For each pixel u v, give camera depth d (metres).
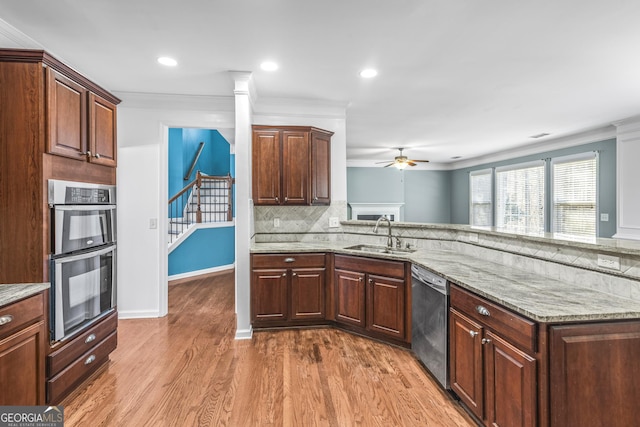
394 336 2.93
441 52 2.75
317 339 3.15
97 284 2.41
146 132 3.79
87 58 2.83
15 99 1.93
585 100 4.03
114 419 1.96
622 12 2.18
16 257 1.93
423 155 8.57
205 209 7.33
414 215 9.90
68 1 2.03
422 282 2.56
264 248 3.38
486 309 1.77
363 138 6.42
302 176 3.72
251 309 3.33
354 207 9.39
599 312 1.45
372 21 2.28
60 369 2.04
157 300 3.79
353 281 3.22
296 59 2.86
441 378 2.26
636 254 1.56
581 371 1.42
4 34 2.36
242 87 3.17
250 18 2.23
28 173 1.94
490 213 8.45
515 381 1.55
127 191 3.75
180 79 3.30
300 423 1.93
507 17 2.23
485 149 7.66
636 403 1.46
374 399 2.17
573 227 6.15
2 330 1.62
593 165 5.76
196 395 2.21
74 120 2.18
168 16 2.20
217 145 8.17
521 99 4.00
